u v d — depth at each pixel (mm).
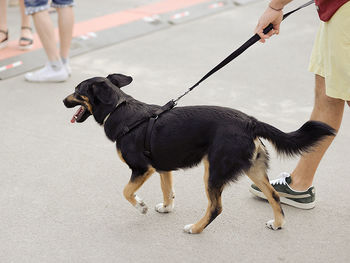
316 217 3844
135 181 3643
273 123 5398
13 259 3396
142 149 3555
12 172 4516
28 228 3732
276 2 3473
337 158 4695
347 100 3451
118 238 3623
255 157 3428
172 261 3371
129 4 9672
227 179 3414
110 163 4672
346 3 3154
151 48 7656
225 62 3648
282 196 3973
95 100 3660
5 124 5422
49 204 4043
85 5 9641
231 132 3342
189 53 7430
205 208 3994
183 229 3711
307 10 9227
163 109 3594
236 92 6168
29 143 5031
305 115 5578
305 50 7461
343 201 4043
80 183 4348
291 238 3594
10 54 7242
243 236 3623
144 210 3799
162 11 9172
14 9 9391
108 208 3996
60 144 5020
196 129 3436
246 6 9609
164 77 6609
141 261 3375
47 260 3387
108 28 8305
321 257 3387
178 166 3592
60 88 6328
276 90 6219
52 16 9000
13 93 6191
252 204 4023
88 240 3600
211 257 3404
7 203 4047
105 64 7082
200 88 6273
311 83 6402
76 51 7480
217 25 8617
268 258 3387
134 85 6355
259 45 7691
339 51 3271
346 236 3607
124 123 3588
